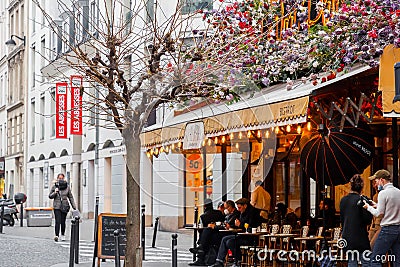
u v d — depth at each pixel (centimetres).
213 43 1531
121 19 1614
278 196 2123
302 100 1387
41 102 5144
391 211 1316
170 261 1953
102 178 3944
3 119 6431
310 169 1555
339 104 1521
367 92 1528
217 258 1708
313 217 1958
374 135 1634
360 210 1345
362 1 1420
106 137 3759
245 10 1775
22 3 5759
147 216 3262
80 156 4428
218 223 1852
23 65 5678
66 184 2594
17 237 2827
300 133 1797
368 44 1396
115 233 1558
